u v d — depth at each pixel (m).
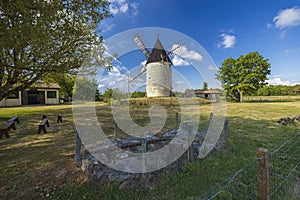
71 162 3.28
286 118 7.84
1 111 13.01
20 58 3.01
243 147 4.28
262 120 8.46
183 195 2.32
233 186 2.49
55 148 4.20
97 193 2.29
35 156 3.66
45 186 2.46
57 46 3.22
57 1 2.97
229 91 25.97
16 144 4.59
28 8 2.38
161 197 2.28
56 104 22.61
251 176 2.76
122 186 2.42
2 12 2.32
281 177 2.70
